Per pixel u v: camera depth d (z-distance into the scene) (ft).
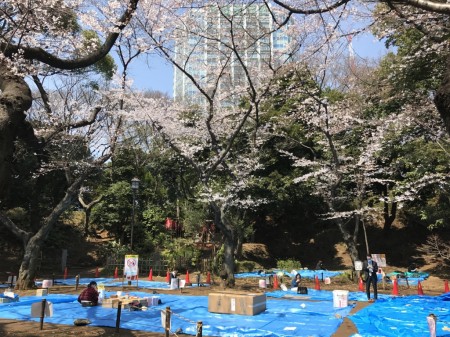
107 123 56.59
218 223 50.39
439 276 66.23
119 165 86.28
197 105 58.85
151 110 49.93
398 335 23.16
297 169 77.77
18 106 15.26
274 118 66.69
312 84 59.57
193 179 84.02
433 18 26.84
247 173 58.95
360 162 57.82
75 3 31.91
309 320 28.53
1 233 75.97
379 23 29.96
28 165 62.39
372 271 40.42
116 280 58.54
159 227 83.61
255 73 51.60
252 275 67.87
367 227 98.07
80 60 22.94
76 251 84.84
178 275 64.13
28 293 42.98
